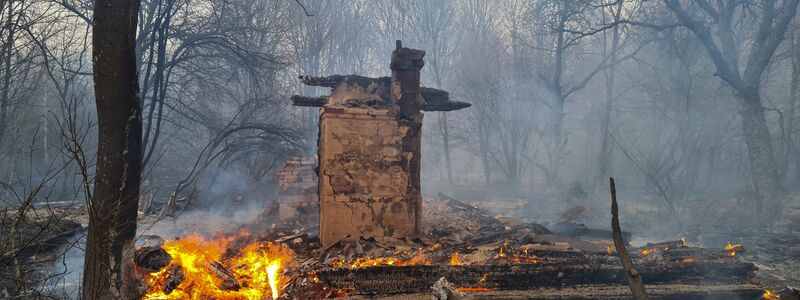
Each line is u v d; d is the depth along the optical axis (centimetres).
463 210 1372
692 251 652
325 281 557
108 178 458
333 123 871
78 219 980
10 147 1659
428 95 988
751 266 604
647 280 594
